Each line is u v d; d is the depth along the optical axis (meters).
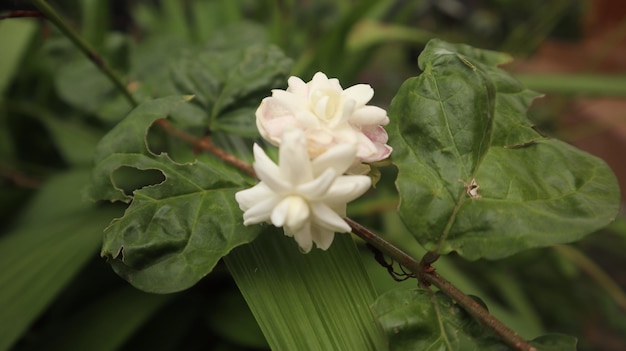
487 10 0.60
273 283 0.17
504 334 0.16
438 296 0.16
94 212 0.26
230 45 0.29
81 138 0.32
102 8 0.33
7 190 0.29
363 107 0.16
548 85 0.35
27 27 0.32
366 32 0.36
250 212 0.16
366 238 0.17
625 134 0.48
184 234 0.17
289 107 0.16
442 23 0.62
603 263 0.46
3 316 0.21
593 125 0.47
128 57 0.30
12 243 0.24
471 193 0.17
